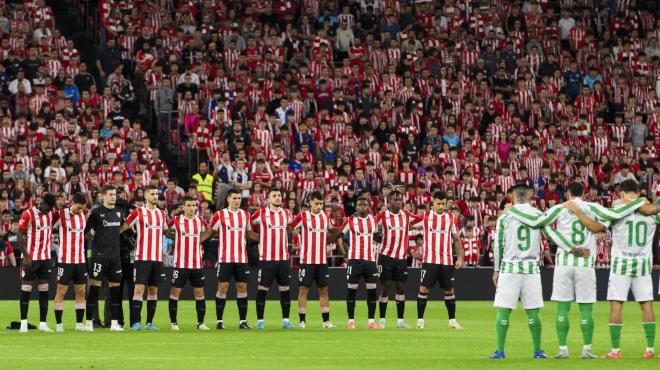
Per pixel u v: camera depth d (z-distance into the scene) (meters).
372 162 92.88
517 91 105.75
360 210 59.81
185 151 94.75
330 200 87.06
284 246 59.19
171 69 98.12
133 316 57.50
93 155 88.81
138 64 99.56
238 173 88.06
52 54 97.44
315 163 93.75
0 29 99.94
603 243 91.44
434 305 81.62
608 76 112.38
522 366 39.03
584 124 104.50
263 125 93.06
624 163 98.50
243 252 58.59
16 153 86.00
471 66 108.62
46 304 56.22
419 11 112.62
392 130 99.38
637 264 42.09
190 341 49.78
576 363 39.97
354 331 56.91
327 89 100.31
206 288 82.62
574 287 42.25
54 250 79.81
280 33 107.38
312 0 110.56
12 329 57.03
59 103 93.50
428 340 51.19
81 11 110.25
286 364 39.97
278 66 103.31
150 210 57.44
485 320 66.75
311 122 95.81
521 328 59.72
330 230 60.03
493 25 113.06
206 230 58.06
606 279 89.19
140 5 103.88
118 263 56.53
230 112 95.88
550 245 89.00
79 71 96.81
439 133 101.25
